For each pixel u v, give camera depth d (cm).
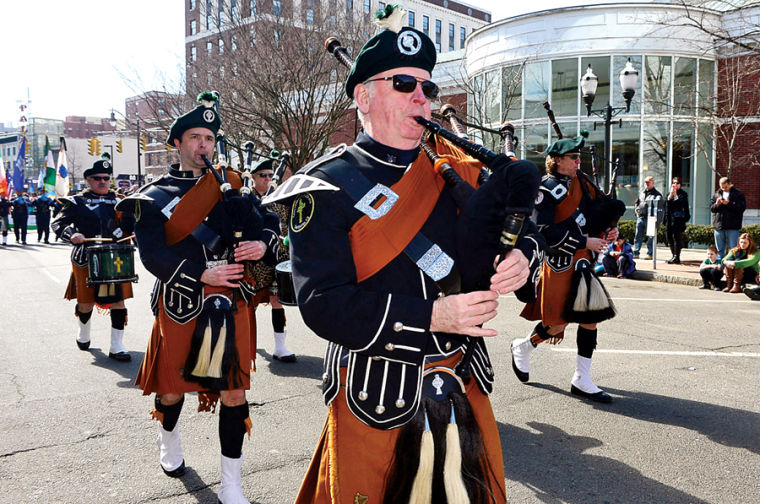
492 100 2133
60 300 963
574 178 445
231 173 325
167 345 308
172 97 1859
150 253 295
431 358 175
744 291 944
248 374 307
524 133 2084
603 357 584
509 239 151
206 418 439
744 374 530
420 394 167
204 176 309
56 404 468
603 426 417
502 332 686
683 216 1324
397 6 177
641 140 1956
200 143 317
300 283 163
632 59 1945
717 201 1182
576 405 456
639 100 1941
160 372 312
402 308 155
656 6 1605
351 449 171
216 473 352
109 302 581
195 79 1819
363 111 181
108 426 423
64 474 350
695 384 504
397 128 173
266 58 1722
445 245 166
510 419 430
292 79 1723
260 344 656
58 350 641
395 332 155
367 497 169
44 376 545
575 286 447
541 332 484
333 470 170
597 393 465
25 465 361
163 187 309
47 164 2327
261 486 336
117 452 380
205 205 305
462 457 168
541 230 429
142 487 335
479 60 2180
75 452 380
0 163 2389
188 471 354
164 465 348
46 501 319
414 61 175
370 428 170
